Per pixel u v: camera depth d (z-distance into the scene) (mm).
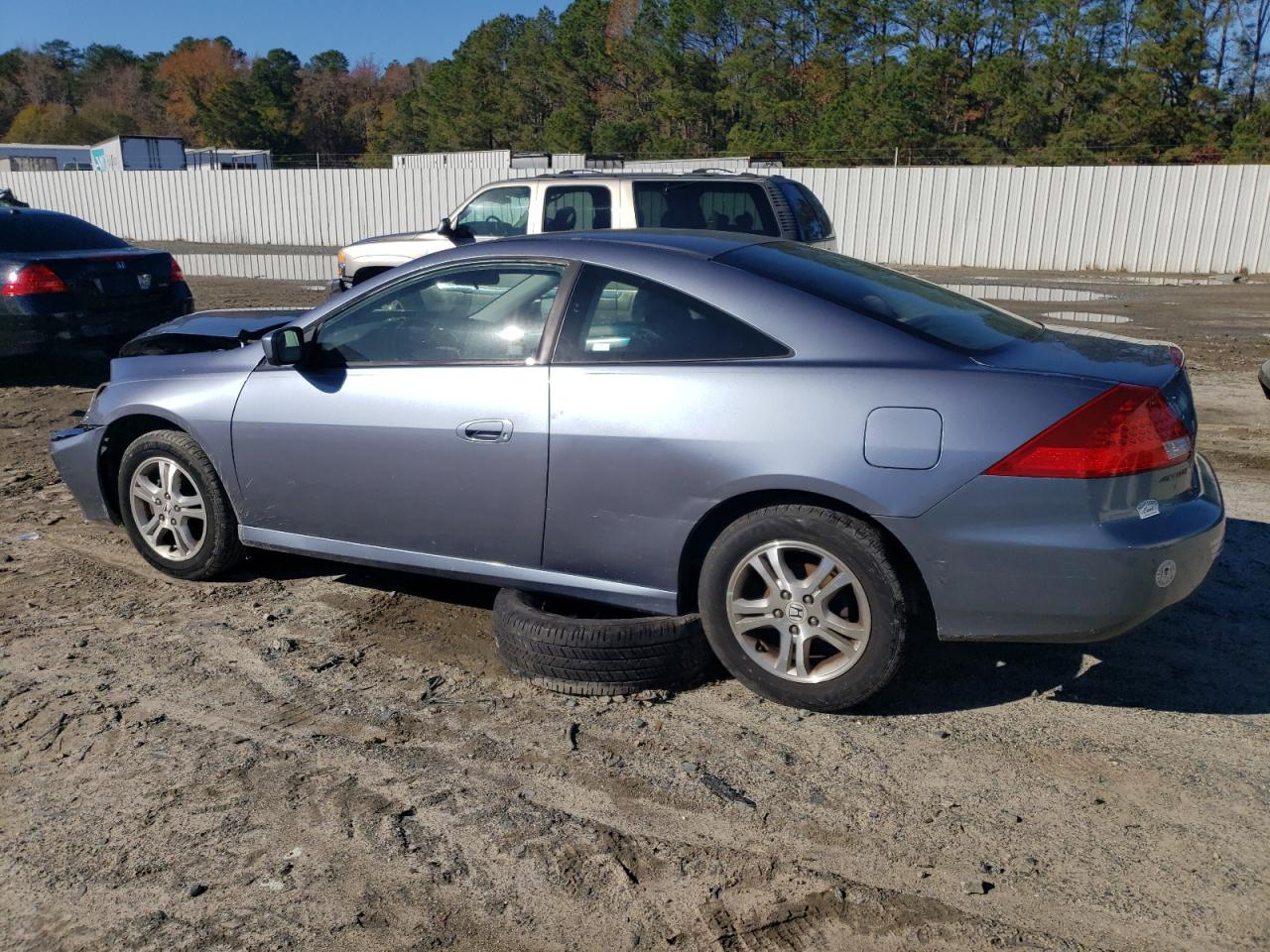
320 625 4527
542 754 3514
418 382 4133
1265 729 3617
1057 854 2982
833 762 3449
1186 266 22344
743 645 3730
